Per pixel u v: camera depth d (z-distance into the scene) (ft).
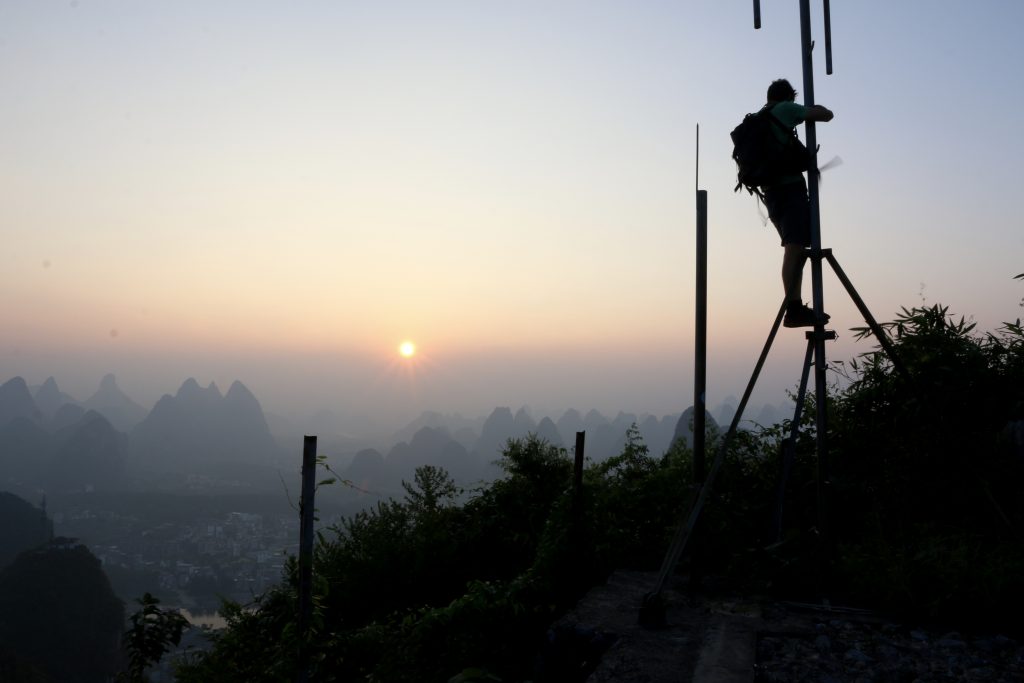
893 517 18.95
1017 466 18.40
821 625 14.92
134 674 24.58
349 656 21.47
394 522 29.96
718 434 23.26
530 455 29.76
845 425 21.12
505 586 21.26
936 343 20.74
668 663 13.15
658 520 21.81
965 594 14.70
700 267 17.42
